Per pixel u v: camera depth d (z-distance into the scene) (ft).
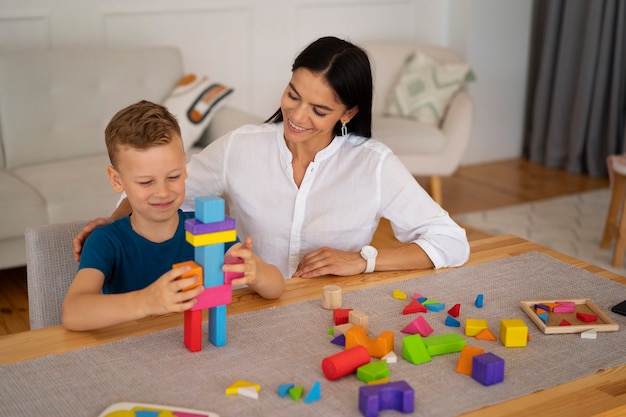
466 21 16.11
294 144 5.69
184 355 3.91
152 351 3.94
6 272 10.53
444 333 4.26
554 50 16.56
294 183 5.79
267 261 6.00
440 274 5.15
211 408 3.42
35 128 10.84
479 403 3.54
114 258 4.70
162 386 3.60
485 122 17.01
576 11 16.05
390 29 15.97
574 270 5.24
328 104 5.19
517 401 3.58
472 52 16.34
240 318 4.36
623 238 11.27
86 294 4.20
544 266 5.31
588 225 13.34
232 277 3.94
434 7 16.38
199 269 3.83
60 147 11.05
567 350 4.11
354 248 5.92
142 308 3.90
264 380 3.67
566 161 16.79
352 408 3.46
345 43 5.24
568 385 3.74
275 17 14.38
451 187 15.34
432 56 14.42
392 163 5.68
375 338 4.13
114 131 4.24
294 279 5.01
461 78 13.61
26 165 10.82
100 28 12.62
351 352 3.75
